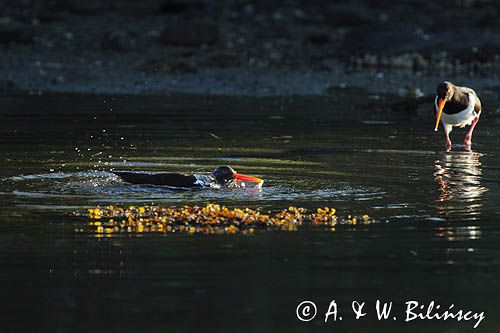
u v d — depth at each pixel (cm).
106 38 9869
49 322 2339
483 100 7775
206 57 9619
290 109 7238
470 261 2877
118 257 2884
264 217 3378
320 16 11506
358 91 8356
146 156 4866
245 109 7206
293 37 10638
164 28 10525
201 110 7106
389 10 11675
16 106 7106
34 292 2556
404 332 2378
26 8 11150
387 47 9938
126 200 3719
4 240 3072
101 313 2403
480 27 10781
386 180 4219
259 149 5200
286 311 2436
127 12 11344
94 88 8275
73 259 2861
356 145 5438
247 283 2644
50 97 7706
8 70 8812
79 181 4097
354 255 2928
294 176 4303
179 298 2517
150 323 2338
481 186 4088
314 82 8794
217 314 2405
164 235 3158
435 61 9681
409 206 3628
